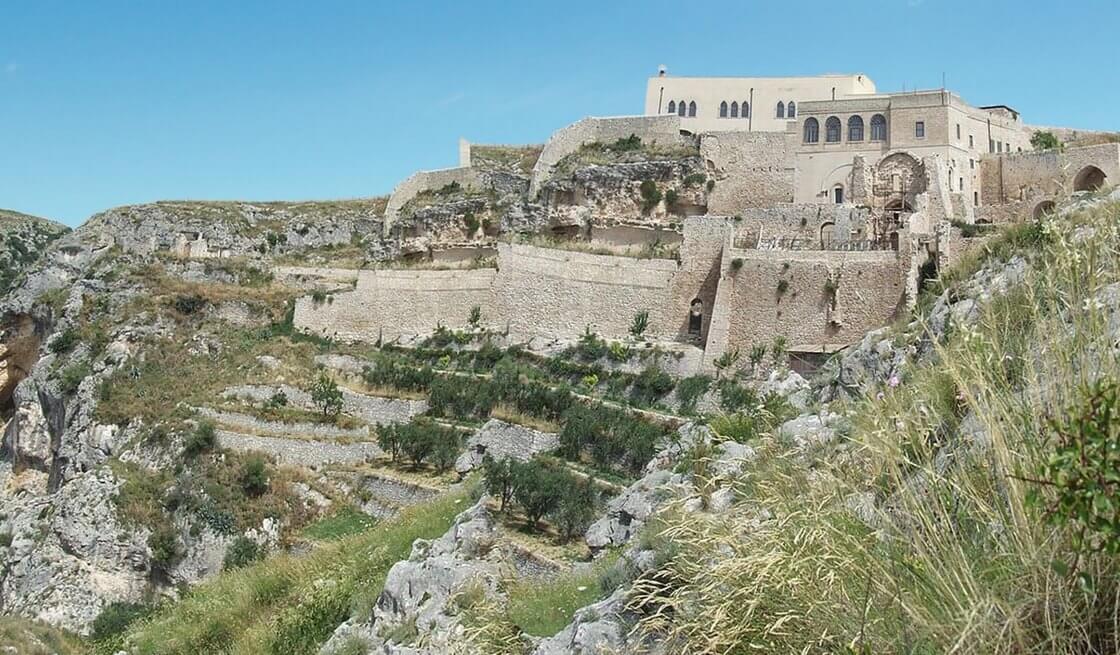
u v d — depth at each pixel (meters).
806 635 8.81
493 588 23.09
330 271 90.75
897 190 85.75
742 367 68.06
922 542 8.45
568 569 25.98
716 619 9.41
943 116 86.88
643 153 98.00
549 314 74.81
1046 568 7.56
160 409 68.62
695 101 108.38
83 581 54.91
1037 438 8.14
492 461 44.66
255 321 84.62
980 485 8.80
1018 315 10.80
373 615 23.91
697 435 25.14
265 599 34.34
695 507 15.08
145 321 81.50
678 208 93.44
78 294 86.81
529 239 89.25
